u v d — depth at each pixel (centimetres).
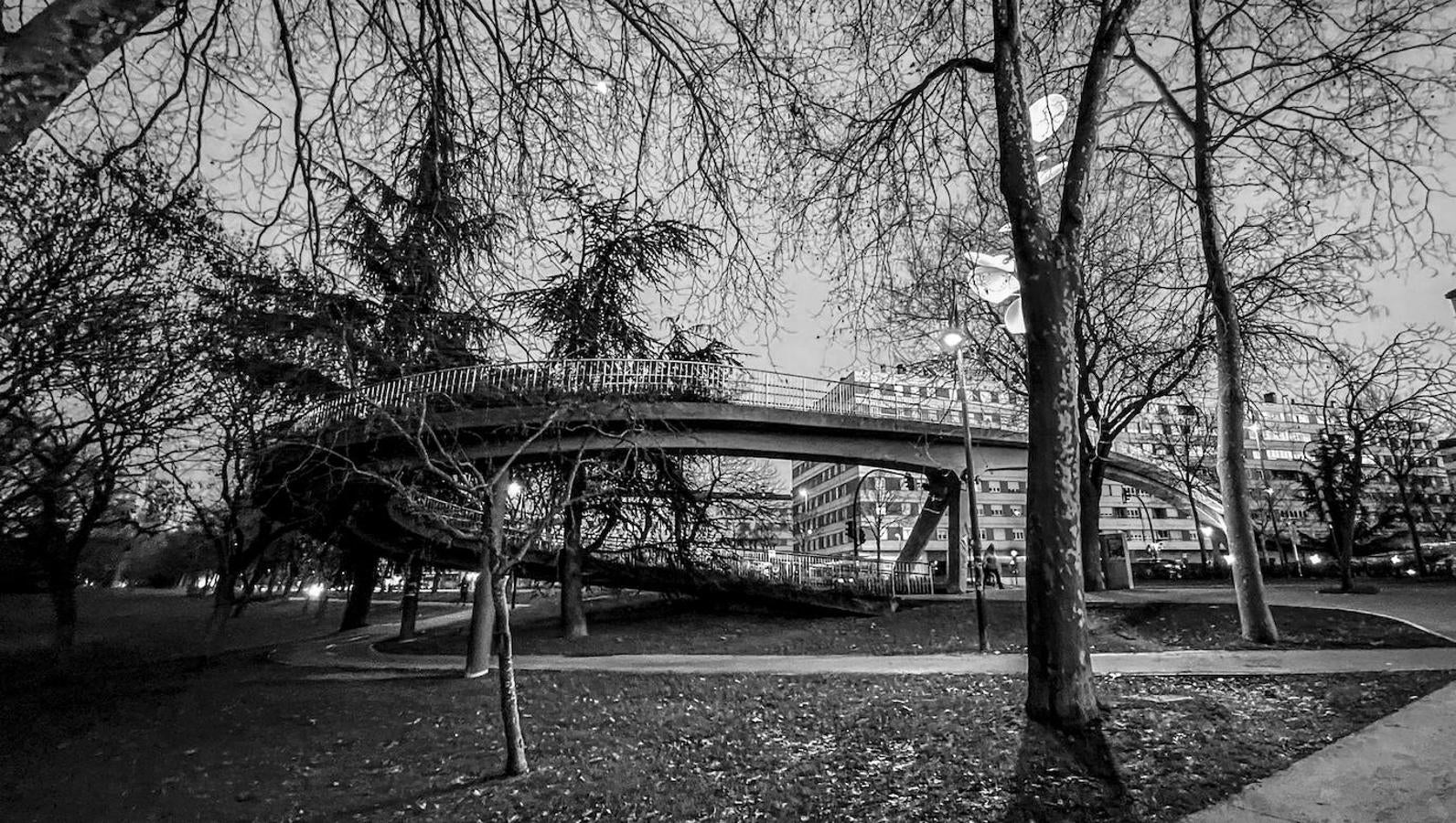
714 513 2561
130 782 943
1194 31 1206
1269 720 784
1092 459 2523
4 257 1268
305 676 1816
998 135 926
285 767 976
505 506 1709
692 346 2495
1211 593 2344
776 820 631
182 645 2922
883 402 2777
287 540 3156
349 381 750
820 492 10244
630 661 1816
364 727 1187
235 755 1057
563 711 1211
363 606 3697
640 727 1049
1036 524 802
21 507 1744
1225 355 1495
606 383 2141
